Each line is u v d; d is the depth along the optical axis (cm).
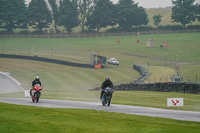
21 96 11831
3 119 4338
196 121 4938
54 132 3656
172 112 6222
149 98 9988
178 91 12144
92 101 9088
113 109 6550
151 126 4228
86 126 4103
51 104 7456
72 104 7562
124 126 4200
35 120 4403
